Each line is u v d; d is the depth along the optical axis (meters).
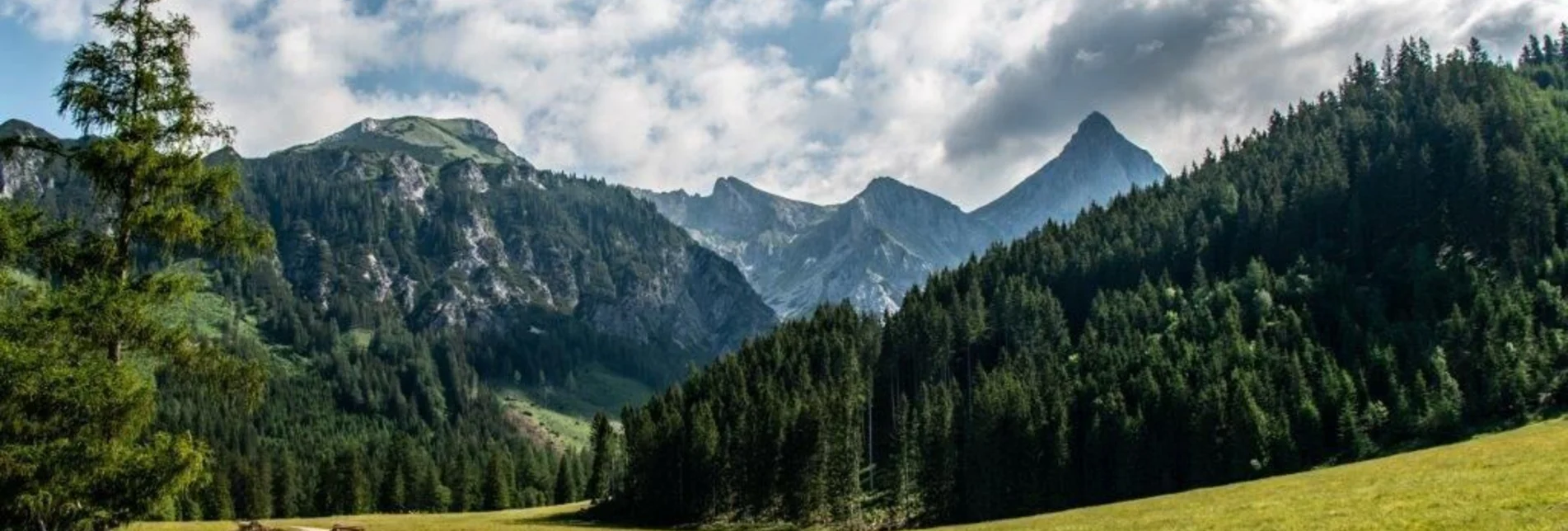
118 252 25.44
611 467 157.62
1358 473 59.94
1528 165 164.25
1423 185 187.12
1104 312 173.50
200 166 26.08
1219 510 47.34
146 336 25.03
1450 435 113.75
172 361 25.48
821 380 159.12
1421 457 66.00
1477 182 170.75
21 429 22.55
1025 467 122.62
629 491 140.62
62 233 25.05
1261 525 36.84
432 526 94.81
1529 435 67.25
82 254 25.19
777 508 127.50
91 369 23.14
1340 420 118.00
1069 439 126.44
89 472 23.12
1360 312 151.25
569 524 119.94
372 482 196.62
